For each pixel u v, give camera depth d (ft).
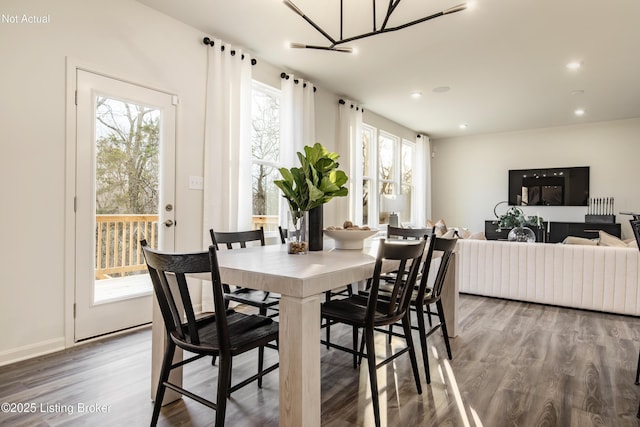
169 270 4.38
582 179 21.77
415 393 6.26
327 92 16.34
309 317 4.30
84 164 8.48
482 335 9.30
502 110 19.15
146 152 9.85
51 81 7.95
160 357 5.84
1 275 7.24
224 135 11.44
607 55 12.37
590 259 11.60
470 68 13.62
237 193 11.80
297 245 6.33
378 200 20.51
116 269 9.31
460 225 25.94
